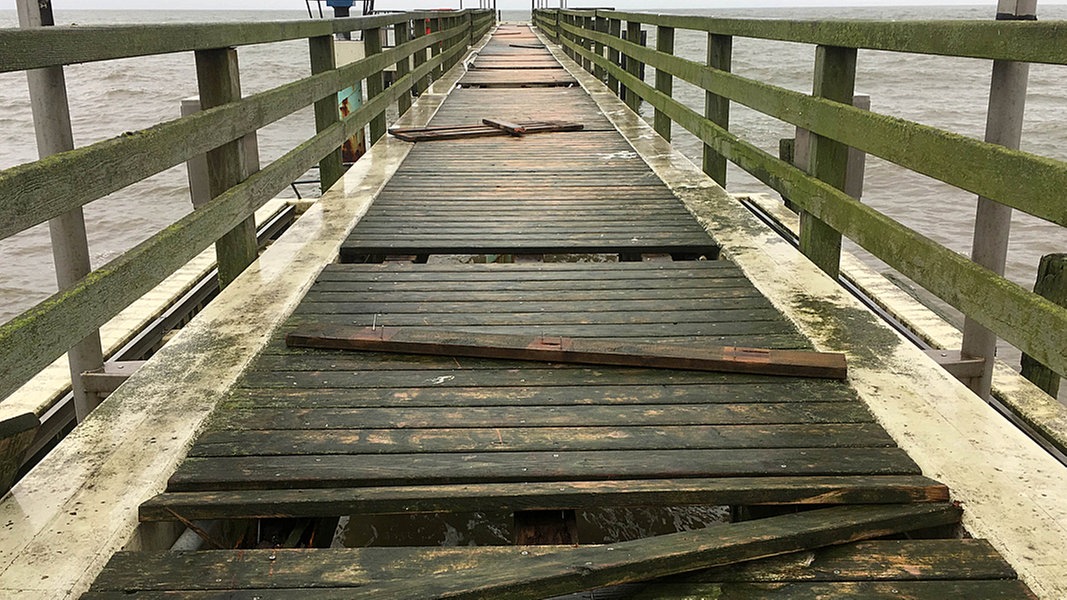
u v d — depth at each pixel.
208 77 3.80
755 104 4.91
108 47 2.65
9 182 2.04
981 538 2.07
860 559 2.02
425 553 2.05
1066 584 1.86
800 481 2.28
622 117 9.56
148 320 4.91
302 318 3.58
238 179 3.97
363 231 4.92
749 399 2.81
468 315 3.62
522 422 2.65
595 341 3.17
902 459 2.40
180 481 2.29
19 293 10.34
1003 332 2.45
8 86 43.72
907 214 13.74
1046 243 11.32
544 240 4.69
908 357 3.10
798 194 4.26
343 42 13.23
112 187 2.61
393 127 8.85
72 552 1.98
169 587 1.92
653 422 2.65
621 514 3.10
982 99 33.44
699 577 1.98
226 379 2.89
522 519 2.38
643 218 5.21
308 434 2.57
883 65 49.41
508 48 23.11
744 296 3.84
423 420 2.66
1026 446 2.44
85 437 2.48
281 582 1.94
